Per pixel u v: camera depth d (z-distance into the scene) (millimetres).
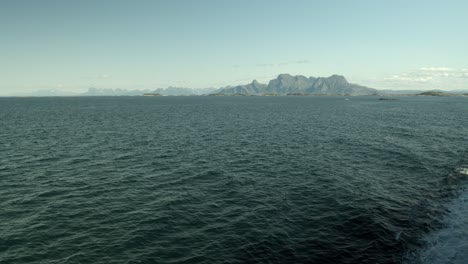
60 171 31781
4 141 47844
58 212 21734
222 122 79688
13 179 28812
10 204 22969
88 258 16234
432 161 36594
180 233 18969
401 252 16797
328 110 131500
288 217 21297
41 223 20016
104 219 20750
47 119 85125
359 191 26344
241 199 24594
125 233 18859
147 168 33406
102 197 24719
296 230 19422
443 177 30453
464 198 24812
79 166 33875
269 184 28312
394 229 19375
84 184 27812
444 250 16859
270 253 16859
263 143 48562
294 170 32938
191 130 63500
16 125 68812
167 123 77188
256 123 77438
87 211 21969
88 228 19453
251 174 31469
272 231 19266
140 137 53938
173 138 53062
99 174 30938
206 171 32375
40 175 30250
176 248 17297
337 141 50250
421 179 29828
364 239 18234
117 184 27938
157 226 19828
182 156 39219
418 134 57469
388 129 64938
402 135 56312
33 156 38094
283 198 24828
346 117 95188
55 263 15758
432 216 21328
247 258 16391
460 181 29250
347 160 37250
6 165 33594
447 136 55156
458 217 21172
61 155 38938
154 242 17906
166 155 39719
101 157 38219
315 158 38312
